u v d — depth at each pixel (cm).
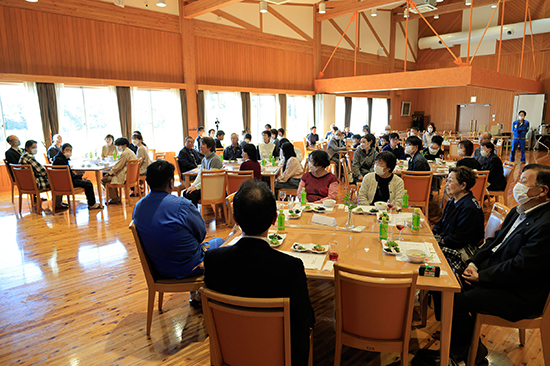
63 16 739
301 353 149
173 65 930
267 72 1171
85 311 278
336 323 175
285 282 139
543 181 181
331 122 1339
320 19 1273
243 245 143
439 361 200
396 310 164
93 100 806
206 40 995
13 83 694
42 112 716
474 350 200
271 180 541
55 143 659
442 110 1784
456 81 1022
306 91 1280
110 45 812
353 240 232
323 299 292
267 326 140
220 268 142
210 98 1015
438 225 285
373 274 155
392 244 214
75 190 552
